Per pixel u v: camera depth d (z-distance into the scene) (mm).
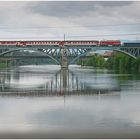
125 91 36375
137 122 19562
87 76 63969
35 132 17359
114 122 19594
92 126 18453
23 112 22516
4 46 83188
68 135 17141
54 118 20547
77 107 24953
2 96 31469
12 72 80312
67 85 43969
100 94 33844
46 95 32656
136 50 83188
